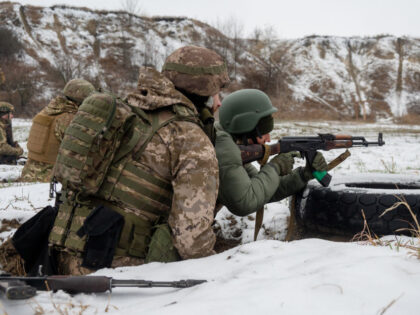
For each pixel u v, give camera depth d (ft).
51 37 146.51
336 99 150.51
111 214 7.20
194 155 7.32
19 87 115.85
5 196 14.16
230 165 8.61
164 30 164.04
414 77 159.53
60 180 7.47
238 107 9.25
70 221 7.41
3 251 8.00
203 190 7.27
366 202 9.70
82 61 140.26
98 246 7.09
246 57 160.66
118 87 135.33
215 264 6.34
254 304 4.12
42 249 7.91
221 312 4.04
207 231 7.28
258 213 9.66
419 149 39.86
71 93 17.90
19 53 133.49
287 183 10.41
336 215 9.98
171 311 4.21
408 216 9.47
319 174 10.25
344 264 4.97
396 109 145.79
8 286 4.87
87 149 7.16
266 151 9.23
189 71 8.08
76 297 5.33
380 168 28.30
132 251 7.34
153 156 7.38
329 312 3.89
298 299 4.14
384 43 178.70
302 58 169.58
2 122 28.81
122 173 7.38
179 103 7.68
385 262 4.80
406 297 4.04
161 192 7.48
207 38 162.81
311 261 5.49
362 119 138.41
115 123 7.29
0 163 28.22
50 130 18.22
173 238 7.25
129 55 147.54
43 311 4.62
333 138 10.30
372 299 4.06
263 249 6.51
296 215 11.30
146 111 7.68
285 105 140.26
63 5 158.92
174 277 6.08
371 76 161.17
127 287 5.75
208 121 8.25
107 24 157.58
